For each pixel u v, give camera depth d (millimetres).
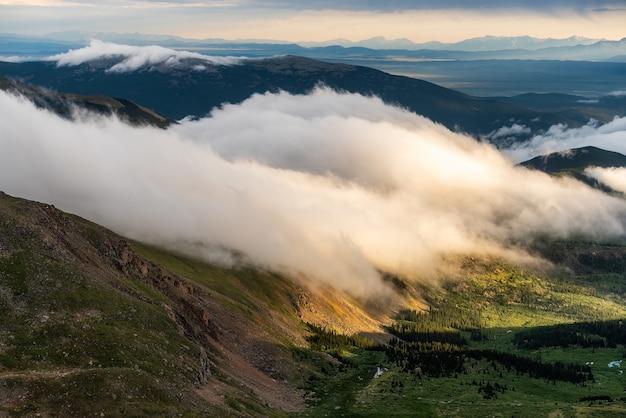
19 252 153000
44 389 115000
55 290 148000
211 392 151250
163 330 159500
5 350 123938
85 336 136250
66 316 141500
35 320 135500
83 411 114062
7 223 161875
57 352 128875
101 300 154250
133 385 125875
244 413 149625
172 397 131500
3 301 137375
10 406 108812
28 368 121625
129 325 150875
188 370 149625
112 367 129000
